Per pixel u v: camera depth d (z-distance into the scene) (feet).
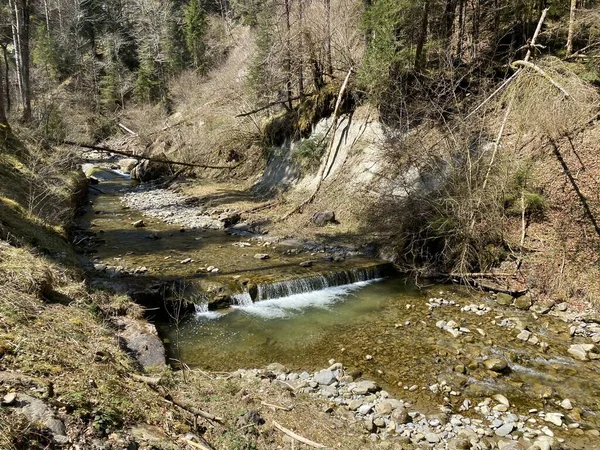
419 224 36.88
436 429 17.07
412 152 42.75
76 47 162.71
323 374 20.57
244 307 29.91
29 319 15.14
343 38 59.11
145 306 27.55
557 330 25.80
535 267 30.99
